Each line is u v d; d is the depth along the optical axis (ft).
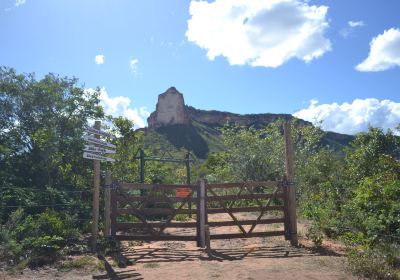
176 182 74.08
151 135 296.30
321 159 73.05
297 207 55.36
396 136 59.00
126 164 58.29
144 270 26.91
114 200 35.22
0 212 34.91
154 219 52.21
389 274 23.39
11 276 25.20
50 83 53.57
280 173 75.46
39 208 38.81
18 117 50.37
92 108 55.26
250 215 54.85
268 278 23.85
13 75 51.31
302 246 34.63
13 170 45.37
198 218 35.19
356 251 27.96
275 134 84.38
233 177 79.00
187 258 30.68
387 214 31.91
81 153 49.62
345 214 37.58
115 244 34.19
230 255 31.65
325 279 23.35
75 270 26.86
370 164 52.95
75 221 37.52
